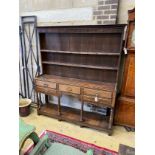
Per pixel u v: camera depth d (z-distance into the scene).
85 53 2.30
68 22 2.53
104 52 2.27
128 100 2.27
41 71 2.92
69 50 2.52
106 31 2.03
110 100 2.11
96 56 2.38
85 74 2.56
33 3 2.70
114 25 1.93
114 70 2.34
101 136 2.23
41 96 3.11
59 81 2.46
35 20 2.76
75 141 2.12
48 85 2.50
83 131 2.34
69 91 2.36
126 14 2.16
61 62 2.66
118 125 2.47
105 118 2.53
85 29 2.13
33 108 3.05
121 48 2.02
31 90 3.23
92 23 2.36
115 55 2.23
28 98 3.27
